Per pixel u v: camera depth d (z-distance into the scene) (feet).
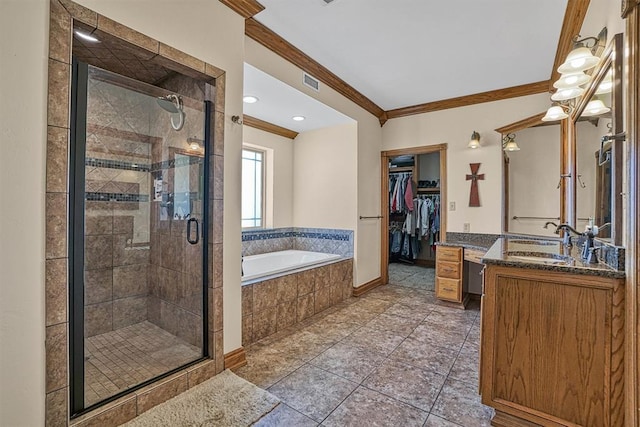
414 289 13.98
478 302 12.17
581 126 7.56
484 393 5.20
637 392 3.91
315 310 10.62
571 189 8.41
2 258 3.92
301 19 7.48
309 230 14.21
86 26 4.66
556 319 4.71
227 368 6.72
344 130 13.07
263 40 8.11
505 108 11.83
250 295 8.29
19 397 4.06
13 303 4.01
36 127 4.16
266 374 6.66
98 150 7.54
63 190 4.40
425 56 9.28
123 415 5.05
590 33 6.48
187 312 7.09
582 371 4.53
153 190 8.14
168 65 5.88
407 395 5.96
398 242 20.85
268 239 13.53
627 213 4.12
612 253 4.61
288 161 14.52
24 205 4.08
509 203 11.46
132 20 5.11
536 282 4.85
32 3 4.10
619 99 4.81
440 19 7.44
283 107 10.97
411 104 13.50
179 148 7.32
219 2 6.49
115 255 7.95
